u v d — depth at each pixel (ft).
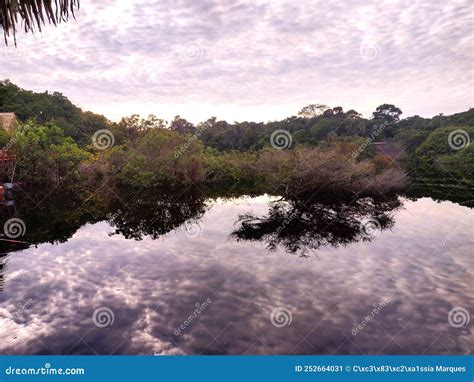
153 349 13.58
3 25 7.52
